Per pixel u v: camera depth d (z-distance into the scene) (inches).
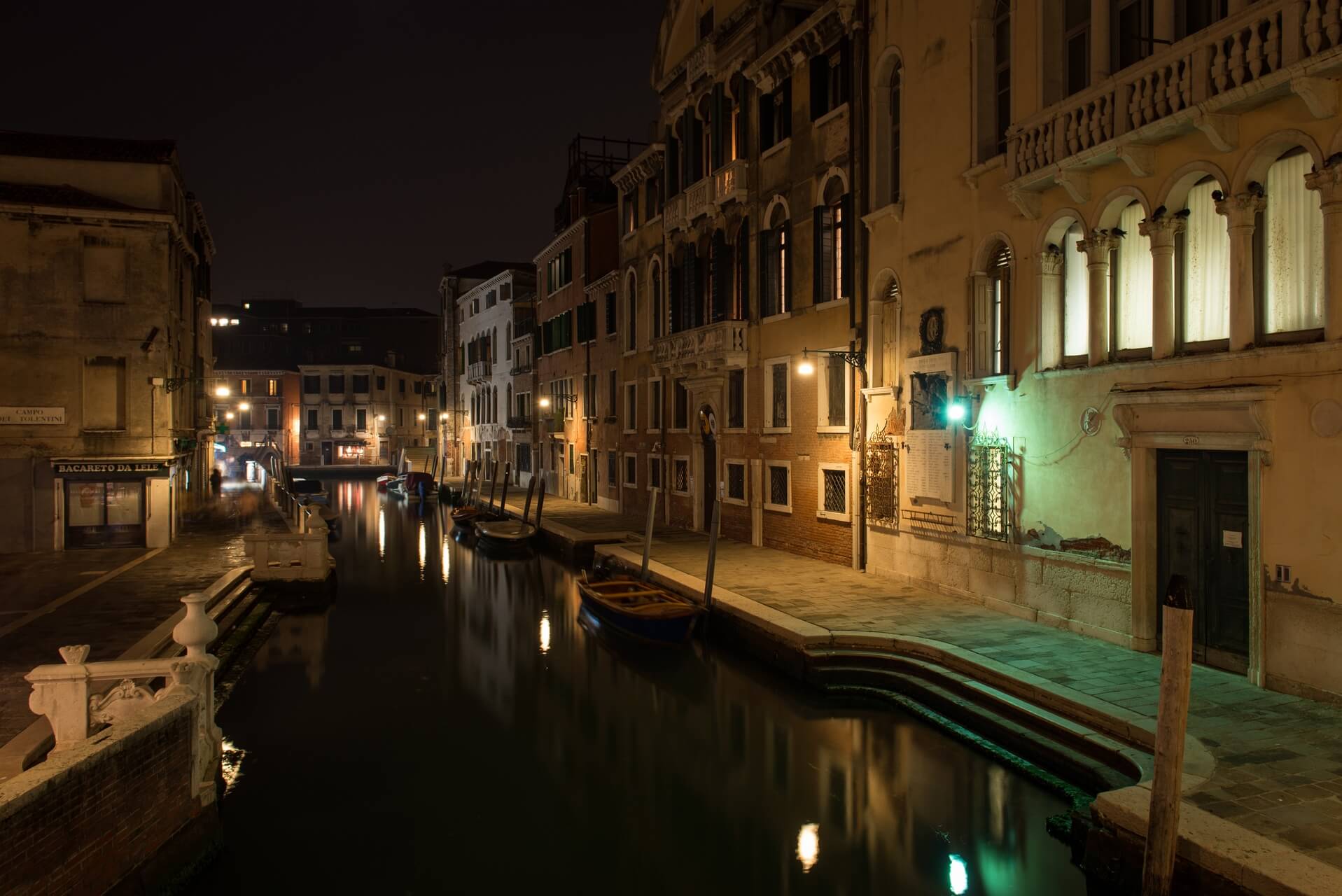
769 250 772.6
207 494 1483.8
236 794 366.3
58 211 804.6
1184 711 218.1
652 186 1056.2
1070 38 449.7
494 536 1002.1
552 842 323.3
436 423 3004.4
